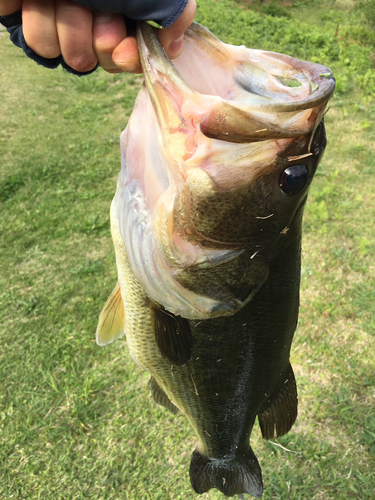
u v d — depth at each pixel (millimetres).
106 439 774
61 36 240
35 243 1209
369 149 1546
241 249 284
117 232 340
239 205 266
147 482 722
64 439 774
